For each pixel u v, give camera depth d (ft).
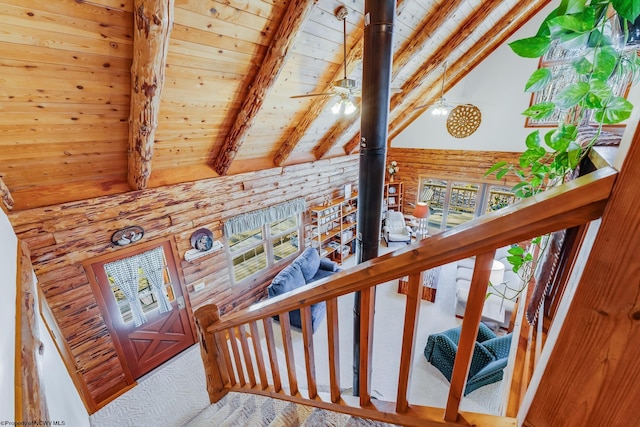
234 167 14.58
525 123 18.72
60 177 9.01
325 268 19.43
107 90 7.07
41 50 5.61
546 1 16.10
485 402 10.80
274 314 4.55
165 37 5.93
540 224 1.70
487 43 14.85
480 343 10.32
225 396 7.02
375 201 5.61
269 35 8.00
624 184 1.32
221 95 9.28
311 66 10.22
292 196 18.30
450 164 22.62
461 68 16.75
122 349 11.29
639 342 1.46
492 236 1.94
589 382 1.67
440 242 2.26
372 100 5.05
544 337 3.32
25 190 8.64
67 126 7.41
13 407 2.80
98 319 10.50
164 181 11.82
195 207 13.05
